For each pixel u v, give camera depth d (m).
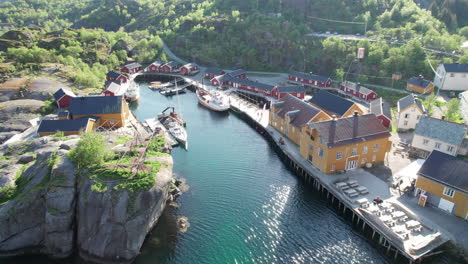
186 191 50.91
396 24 128.50
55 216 38.31
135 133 65.75
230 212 46.41
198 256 38.88
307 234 42.56
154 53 141.50
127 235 37.94
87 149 42.12
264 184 53.66
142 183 39.69
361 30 131.50
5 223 38.50
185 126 77.75
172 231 42.50
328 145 50.88
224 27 146.12
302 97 93.12
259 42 132.50
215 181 54.00
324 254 39.28
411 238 38.69
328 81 100.88
